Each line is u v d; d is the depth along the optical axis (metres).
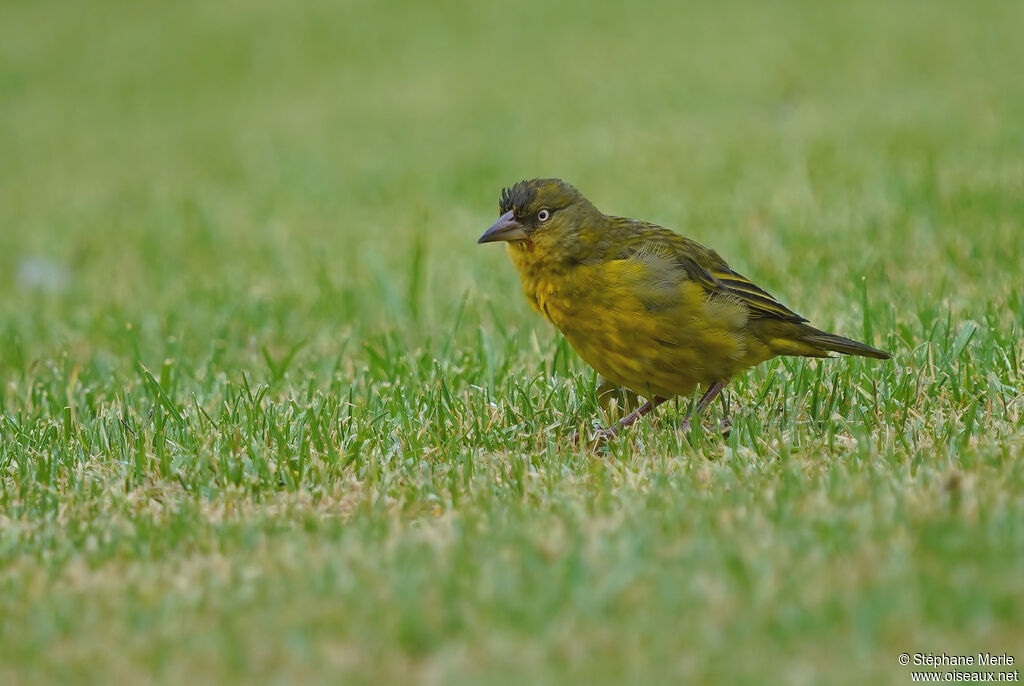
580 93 32.22
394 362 12.34
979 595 6.20
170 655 6.45
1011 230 15.05
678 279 9.78
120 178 29.28
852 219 16.19
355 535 7.93
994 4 37.31
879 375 10.72
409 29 45.09
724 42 36.84
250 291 16.69
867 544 6.96
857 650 5.95
